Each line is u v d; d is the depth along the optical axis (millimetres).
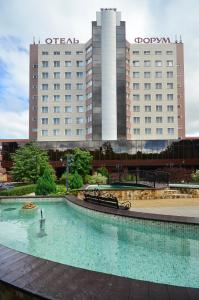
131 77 54250
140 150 45062
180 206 15250
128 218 10555
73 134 53781
